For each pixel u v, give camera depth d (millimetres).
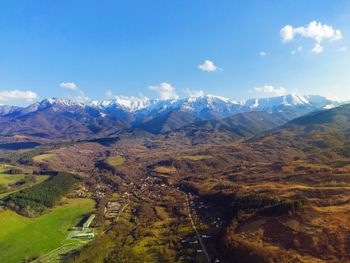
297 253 140500
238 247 152875
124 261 155000
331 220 155375
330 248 138750
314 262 132625
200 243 170875
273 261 138125
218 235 176250
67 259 164125
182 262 151625
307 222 157375
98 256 163625
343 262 129500
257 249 147375
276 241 151875
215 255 156375
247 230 166625
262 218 174375
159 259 156375
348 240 140250
